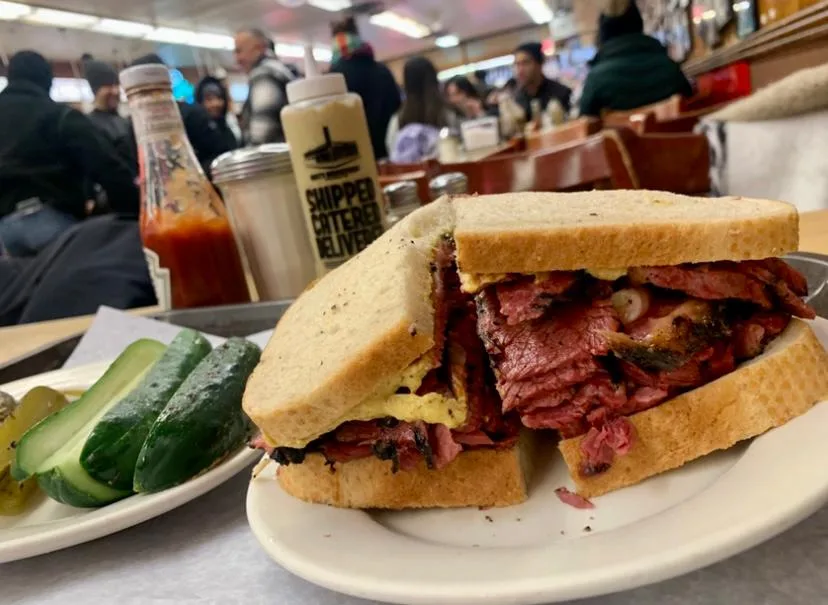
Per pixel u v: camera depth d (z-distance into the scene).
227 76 13.23
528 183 2.38
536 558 0.56
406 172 3.66
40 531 0.80
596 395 0.74
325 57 15.39
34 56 4.42
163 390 0.97
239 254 2.01
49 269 3.02
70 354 1.86
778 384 0.70
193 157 2.00
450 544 0.71
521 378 0.74
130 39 10.66
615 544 0.55
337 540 0.68
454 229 0.86
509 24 15.93
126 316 1.80
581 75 13.33
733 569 0.58
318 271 1.80
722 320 0.74
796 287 0.78
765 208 0.81
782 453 0.62
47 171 4.29
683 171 2.44
